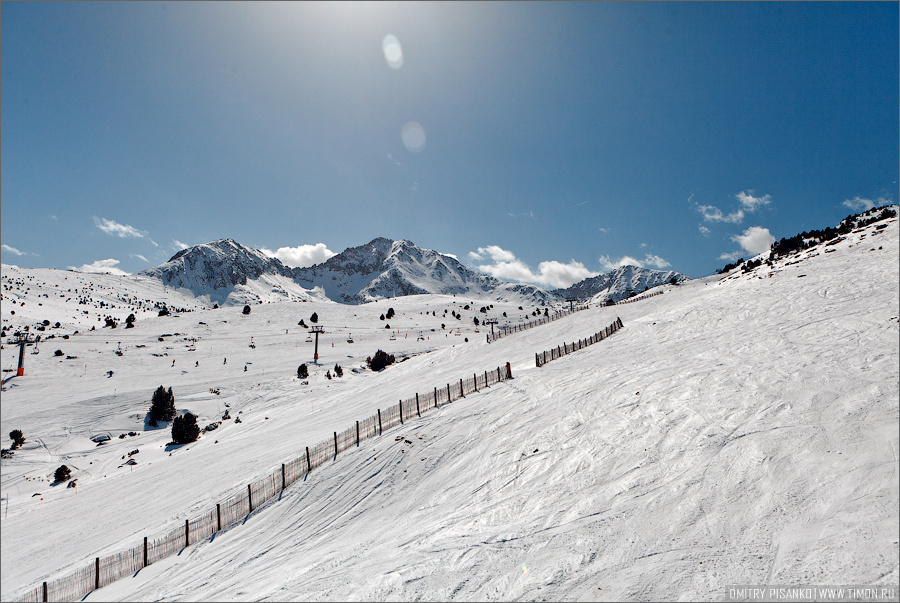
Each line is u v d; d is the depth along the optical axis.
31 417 52.47
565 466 14.45
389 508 15.95
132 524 21.17
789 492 9.24
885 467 8.80
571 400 21.12
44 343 89.62
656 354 26.70
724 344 24.30
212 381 66.44
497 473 15.74
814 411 12.51
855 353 16.33
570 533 10.19
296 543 15.01
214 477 25.50
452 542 11.11
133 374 70.69
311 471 21.44
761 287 40.78
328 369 74.12
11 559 19.58
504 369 32.91
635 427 15.58
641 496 11.10
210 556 15.52
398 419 25.94
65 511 26.44
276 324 116.94
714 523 9.08
